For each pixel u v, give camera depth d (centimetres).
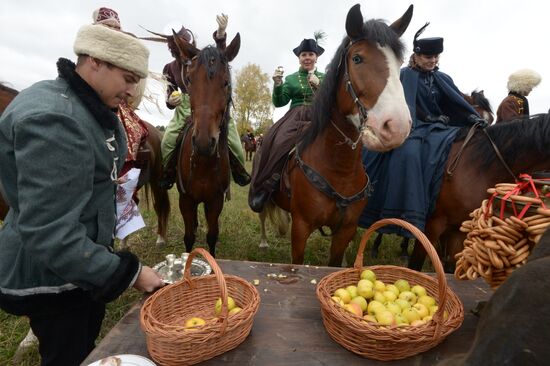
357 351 97
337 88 190
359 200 210
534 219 79
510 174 205
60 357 128
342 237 221
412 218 218
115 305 244
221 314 90
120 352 97
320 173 201
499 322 45
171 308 113
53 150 93
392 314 100
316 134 203
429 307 110
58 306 119
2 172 104
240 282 119
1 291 112
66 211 96
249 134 1927
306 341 104
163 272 139
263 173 245
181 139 279
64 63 108
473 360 46
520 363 41
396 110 158
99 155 110
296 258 220
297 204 213
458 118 270
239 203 575
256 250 369
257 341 103
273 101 312
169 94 314
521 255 81
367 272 125
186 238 284
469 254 96
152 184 341
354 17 170
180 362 90
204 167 248
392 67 166
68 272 97
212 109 225
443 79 274
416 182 220
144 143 272
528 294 45
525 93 403
